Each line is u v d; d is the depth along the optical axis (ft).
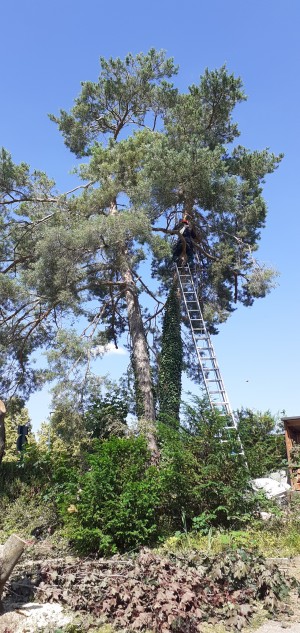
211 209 62.39
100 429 46.37
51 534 32.83
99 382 47.75
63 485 32.45
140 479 31.76
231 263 65.21
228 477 33.50
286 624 18.03
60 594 19.92
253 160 64.49
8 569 18.37
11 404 63.36
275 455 40.52
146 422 45.06
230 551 21.49
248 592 19.65
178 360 59.72
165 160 54.39
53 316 61.46
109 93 67.56
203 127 61.67
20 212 61.05
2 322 57.98
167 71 68.28
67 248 52.54
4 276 54.70
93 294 72.13
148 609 18.03
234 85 62.90
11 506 36.22
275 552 27.68
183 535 30.17
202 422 35.35
